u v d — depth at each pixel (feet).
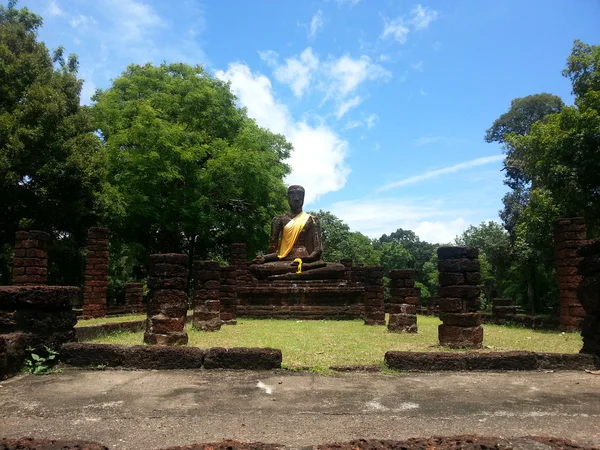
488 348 35.37
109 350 27.20
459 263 35.99
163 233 113.70
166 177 96.94
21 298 26.09
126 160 97.86
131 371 26.27
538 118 146.10
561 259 54.85
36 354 26.48
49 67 82.84
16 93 74.13
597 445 14.99
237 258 81.15
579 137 62.59
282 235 91.56
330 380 24.14
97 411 18.65
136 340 37.81
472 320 35.24
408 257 218.38
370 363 27.91
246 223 114.52
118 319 60.80
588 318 29.58
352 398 20.63
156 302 35.53
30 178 73.05
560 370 26.91
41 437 15.79
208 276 50.96
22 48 80.28
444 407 19.26
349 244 194.29
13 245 84.79
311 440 15.57
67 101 79.82
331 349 34.30
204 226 106.52
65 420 17.52
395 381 23.95
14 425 16.96
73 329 29.58
